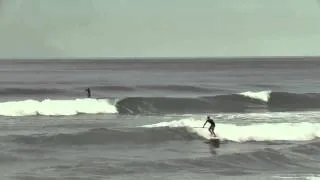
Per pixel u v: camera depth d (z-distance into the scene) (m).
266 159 86.88
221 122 130.75
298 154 91.31
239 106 180.12
